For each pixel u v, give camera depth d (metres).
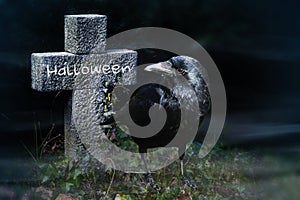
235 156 3.31
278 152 3.57
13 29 3.39
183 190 2.76
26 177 2.77
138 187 2.74
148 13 3.70
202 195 2.75
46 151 3.07
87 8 3.49
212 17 4.00
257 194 2.90
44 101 3.39
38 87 2.78
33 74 2.80
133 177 2.82
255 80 4.09
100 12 3.54
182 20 3.87
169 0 3.78
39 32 3.40
